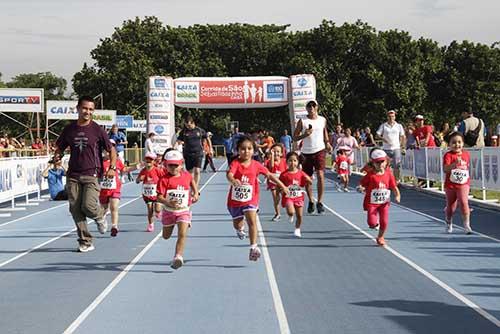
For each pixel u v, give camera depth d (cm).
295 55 6525
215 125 7144
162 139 3559
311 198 1597
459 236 1241
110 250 1148
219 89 3581
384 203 1144
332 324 667
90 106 1107
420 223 1439
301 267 966
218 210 1777
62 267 1000
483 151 1698
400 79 6588
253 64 6969
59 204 2062
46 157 2302
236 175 976
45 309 747
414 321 672
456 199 1263
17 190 1945
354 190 2377
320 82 6300
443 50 7231
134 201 2112
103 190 1265
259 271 941
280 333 641
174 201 929
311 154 1581
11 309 750
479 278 873
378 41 6475
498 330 637
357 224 1439
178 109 6512
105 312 729
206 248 1148
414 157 2359
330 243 1188
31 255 1118
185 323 680
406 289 815
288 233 1316
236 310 729
